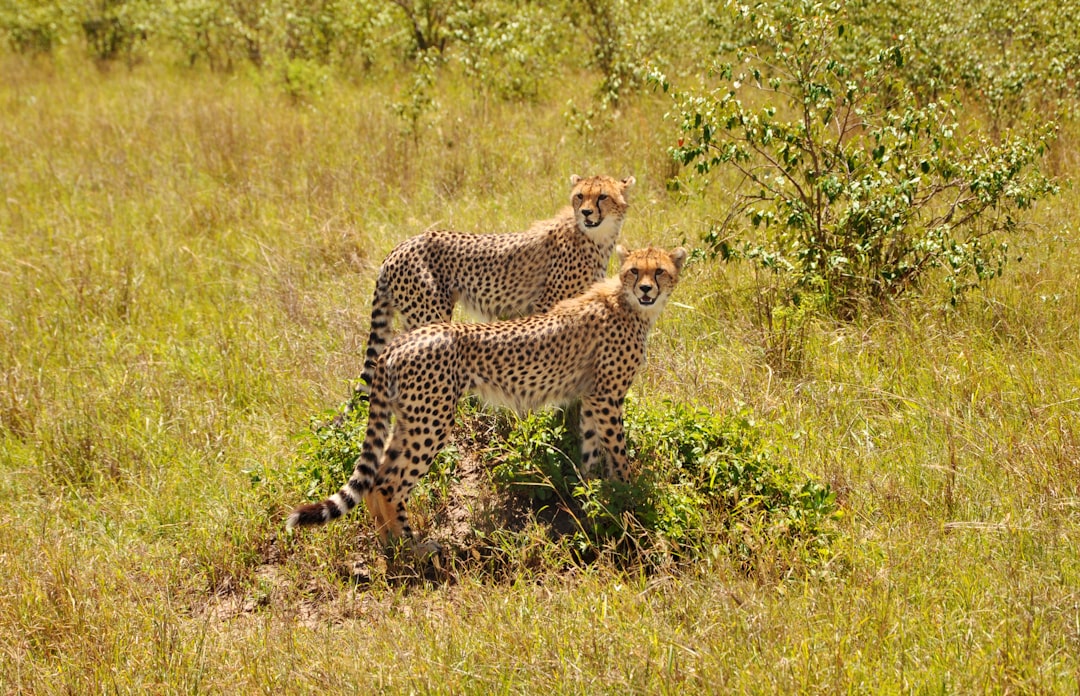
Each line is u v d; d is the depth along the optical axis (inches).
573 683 278.4
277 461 402.9
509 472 379.6
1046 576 304.2
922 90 661.3
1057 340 446.9
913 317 474.3
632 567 340.5
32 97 1008.9
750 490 355.9
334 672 293.1
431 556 358.9
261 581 348.2
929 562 317.1
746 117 499.2
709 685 266.7
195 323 529.7
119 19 1220.5
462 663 289.7
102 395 457.1
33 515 383.6
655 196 648.4
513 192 665.6
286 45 1084.5
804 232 510.6
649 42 857.5
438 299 439.5
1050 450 358.9
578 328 371.9
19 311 537.6
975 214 500.1
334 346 491.5
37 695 289.4
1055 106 683.4
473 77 877.2
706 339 479.2
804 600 301.3
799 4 512.1
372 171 704.4
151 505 386.9
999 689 257.6
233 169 730.2
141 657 304.2
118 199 704.4
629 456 382.6
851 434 395.9
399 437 356.2
